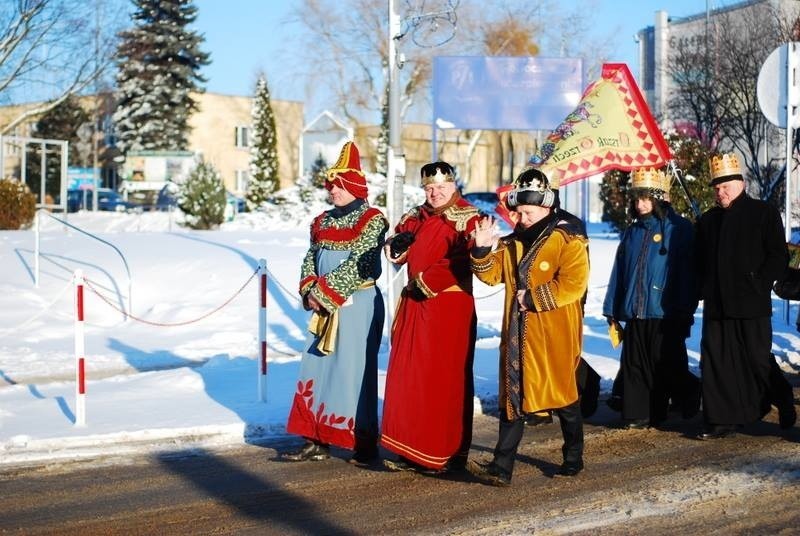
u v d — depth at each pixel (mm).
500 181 46562
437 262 6449
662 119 33594
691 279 7754
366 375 6887
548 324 6152
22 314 14461
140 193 50750
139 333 13562
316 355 6977
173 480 6535
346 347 6863
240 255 18344
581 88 20875
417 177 53812
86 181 54625
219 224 31672
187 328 13828
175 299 15617
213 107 62062
